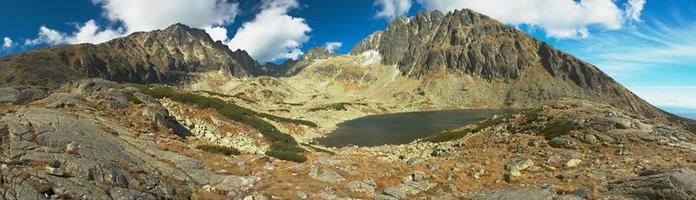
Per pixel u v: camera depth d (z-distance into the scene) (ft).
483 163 113.91
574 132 140.15
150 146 92.73
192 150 96.78
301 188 78.74
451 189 85.87
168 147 94.84
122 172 67.97
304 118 504.84
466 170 101.14
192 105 210.79
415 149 180.45
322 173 88.17
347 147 240.32
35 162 61.46
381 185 86.12
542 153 123.34
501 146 144.25
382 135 337.72
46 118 83.82
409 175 91.15
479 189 88.17
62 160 64.08
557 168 106.83
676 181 72.54
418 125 452.35
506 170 103.19
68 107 109.70
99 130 90.33
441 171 98.17
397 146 208.95
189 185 76.23
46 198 54.60
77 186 59.16
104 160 71.26
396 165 104.06
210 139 139.54
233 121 197.77
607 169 100.22
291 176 85.66
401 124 470.80
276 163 94.79
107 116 111.75
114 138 89.15
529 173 101.71
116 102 127.13
